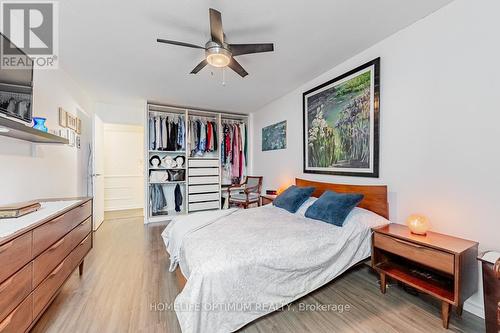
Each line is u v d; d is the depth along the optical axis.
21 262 1.17
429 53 1.88
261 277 1.50
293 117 3.69
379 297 1.85
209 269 1.34
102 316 1.62
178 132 4.66
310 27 2.01
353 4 1.72
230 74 3.03
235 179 5.09
